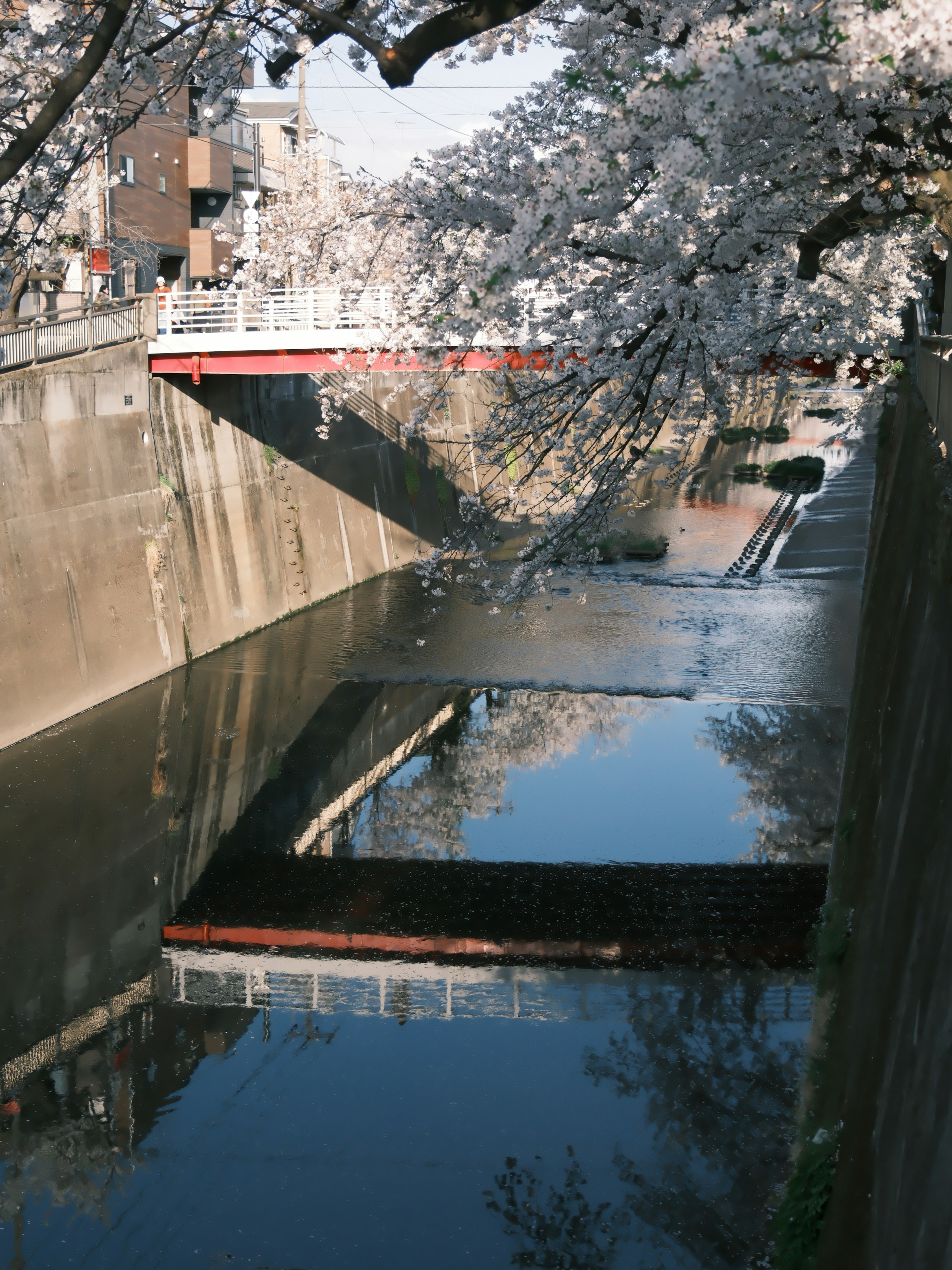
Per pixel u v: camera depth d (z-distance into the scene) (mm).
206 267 44594
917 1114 6391
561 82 10297
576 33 8680
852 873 14016
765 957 15039
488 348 13578
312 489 37375
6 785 21656
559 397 12211
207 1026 14266
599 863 18375
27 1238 10711
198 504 30953
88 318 26812
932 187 9180
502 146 10562
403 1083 12930
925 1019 6676
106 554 26891
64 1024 14438
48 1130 12336
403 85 6754
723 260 10062
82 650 25781
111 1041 14039
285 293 28062
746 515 49500
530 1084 12734
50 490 24953
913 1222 6000
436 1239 10359
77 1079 13281
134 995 15039
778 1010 13914
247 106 61156
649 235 9773
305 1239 10477
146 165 40062
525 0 6344
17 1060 13648
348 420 40469
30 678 23984
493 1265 9969
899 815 9547
